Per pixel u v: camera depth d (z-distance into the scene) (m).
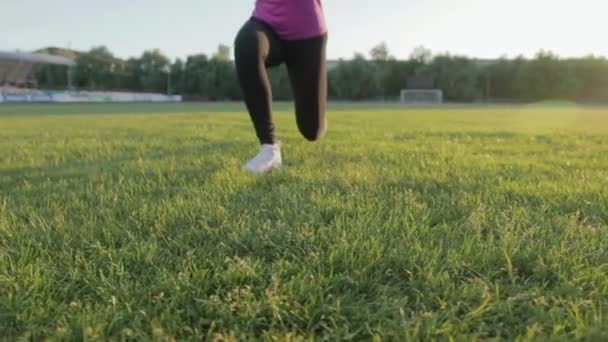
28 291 1.60
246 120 14.88
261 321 1.45
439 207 2.64
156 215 2.49
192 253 1.92
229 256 1.95
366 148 5.99
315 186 3.25
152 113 22.25
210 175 3.74
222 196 2.97
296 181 3.51
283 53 3.52
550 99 72.62
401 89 76.19
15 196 3.12
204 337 1.38
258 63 3.43
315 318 1.46
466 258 1.84
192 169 4.15
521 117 19.12
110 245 2.07
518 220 2.34
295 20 3.34
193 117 17.34
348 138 7.70
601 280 1.66
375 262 1.82
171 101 67.25
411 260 1.80
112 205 2.77
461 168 4.24
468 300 1.54
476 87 74.12
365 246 1.95
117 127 11.56
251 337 1.36
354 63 76.81
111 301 1.54
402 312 1.42
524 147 6.49
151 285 1.66
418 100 68.94
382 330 1.36
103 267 1.84
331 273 1.71
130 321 1.43
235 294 1.57
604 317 1.38
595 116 20.47
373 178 3.51
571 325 1.38
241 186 3.30
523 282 1.71
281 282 1.67
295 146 6.18
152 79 81.69
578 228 2.25
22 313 1.47
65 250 1.99
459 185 3.33
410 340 1.30
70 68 83.06
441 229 2.21
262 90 3.65
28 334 1.35
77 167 4.54
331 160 4.75
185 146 6.42
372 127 11.33
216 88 76.31
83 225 2.32
